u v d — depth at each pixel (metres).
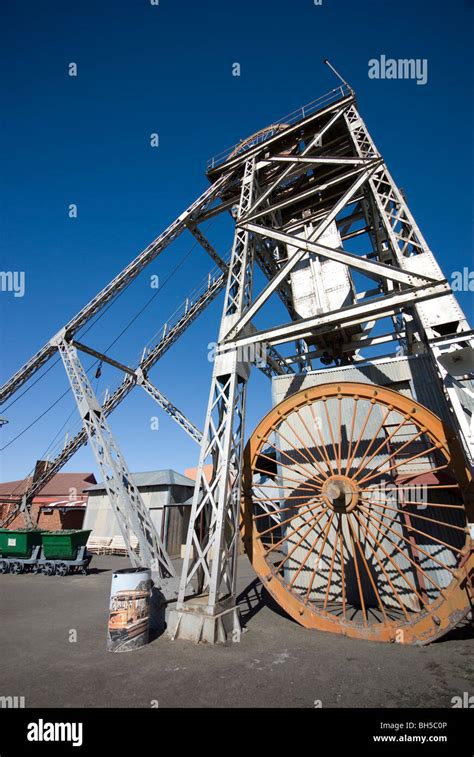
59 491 35.72
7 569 16.08
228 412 8.36
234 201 14.67
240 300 9.95
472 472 5.92
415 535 8.84
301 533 10.30
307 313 12.41
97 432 12.75
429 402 9.88
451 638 6.68
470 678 4.98
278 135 13.30
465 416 6.23
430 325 7.07
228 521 7.91
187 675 5.16
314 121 12.77
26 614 8.84
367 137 11.25
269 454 18.88
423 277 7.39
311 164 12.10
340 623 7.04
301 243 9.45
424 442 9.52
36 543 16.44
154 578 10.24
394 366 10.59
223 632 6.58
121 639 6.17
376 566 9.12
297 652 6.03
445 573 8.37
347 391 8.42
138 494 12.67
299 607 7.54
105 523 25.50
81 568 15.38
